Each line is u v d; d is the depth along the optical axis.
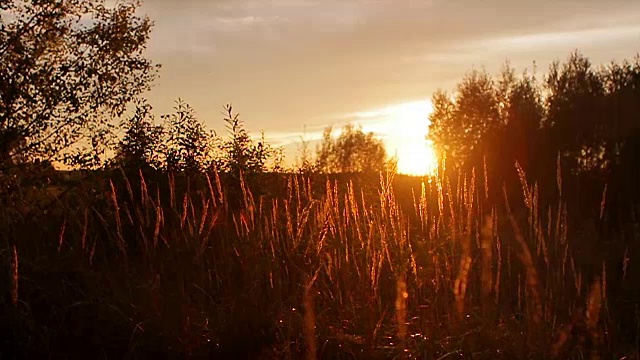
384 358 5.33
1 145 13.83
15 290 5.28
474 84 35.09
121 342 5.46
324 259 6.51
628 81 28.25
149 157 10.77
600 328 5.73
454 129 34.69
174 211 6.77
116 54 15.27
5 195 10.67
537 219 6.40
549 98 29.41
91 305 5.76
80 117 14.55
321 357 5.34
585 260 9.22
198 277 6.21
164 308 5.69
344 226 6.71
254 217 7.17
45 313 5.75
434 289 6.23
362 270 6.41
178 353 5.33
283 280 6.20
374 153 40.00
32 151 14.10
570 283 6.51
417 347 5.29
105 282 6.13
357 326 5.67
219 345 5.40
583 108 27.12
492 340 5.45
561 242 6.45
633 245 10.09
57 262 6.29
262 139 10.95
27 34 15.00
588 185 23.08
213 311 5.84
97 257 6.95
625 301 7.01
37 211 8.71
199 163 10.66
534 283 5.27
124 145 11.14
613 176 22.09
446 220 7.15
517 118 28.62
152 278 5.96
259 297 5.86
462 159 33.44
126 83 15.28
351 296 6.05
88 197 9.17
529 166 26.05
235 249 6.41
